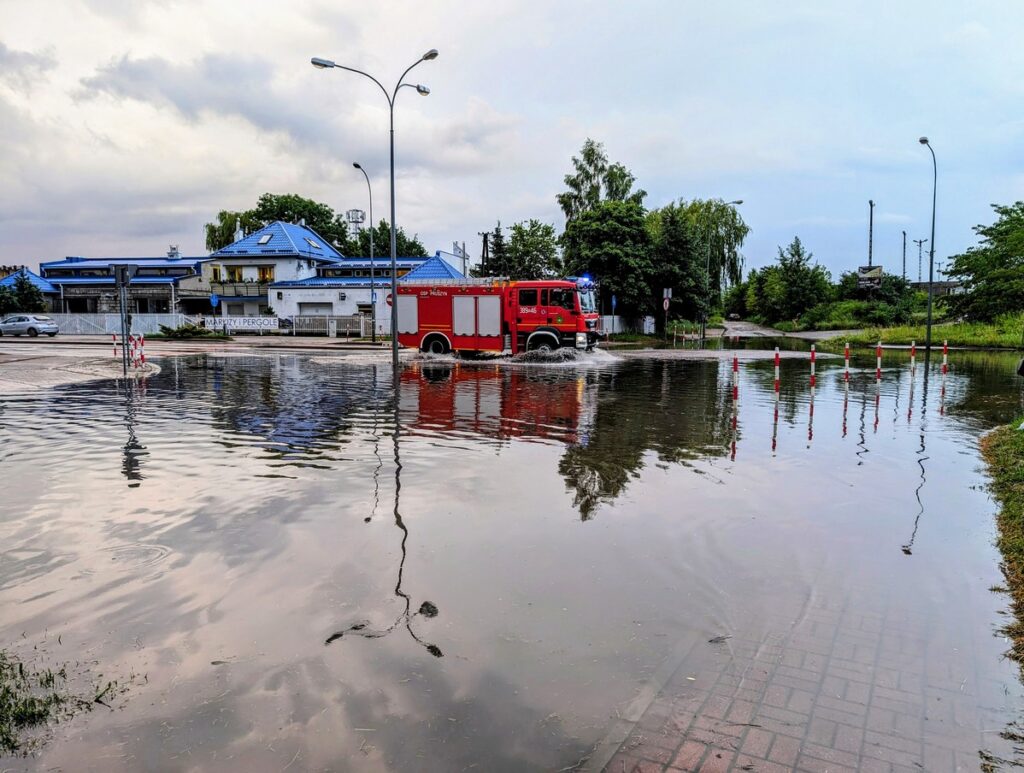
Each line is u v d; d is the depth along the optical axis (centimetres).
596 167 5288
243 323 4866
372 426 1098
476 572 472
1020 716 310
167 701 314
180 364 2436
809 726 301
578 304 2464
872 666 353
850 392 1617
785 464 827
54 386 1698
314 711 306
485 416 1208
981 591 449
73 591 439
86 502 645
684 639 379
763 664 354
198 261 6050
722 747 286
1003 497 675
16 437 994
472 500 655
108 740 285
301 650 362
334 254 6019
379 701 315
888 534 564
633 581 459
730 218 5812
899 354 3103
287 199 7150
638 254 4500
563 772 268
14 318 4559
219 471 775
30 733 289
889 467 814
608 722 302
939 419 1197
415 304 2639
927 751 284
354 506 632
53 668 343
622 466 809
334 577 462
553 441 970
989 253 4053
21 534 552
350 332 4756
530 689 326
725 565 491
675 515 611
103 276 6041
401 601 424
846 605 426
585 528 571
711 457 865
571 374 2045
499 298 2530
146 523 581
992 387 1734
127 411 1265
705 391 1612
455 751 280
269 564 486
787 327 6462
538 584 452
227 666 346
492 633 382
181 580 457
